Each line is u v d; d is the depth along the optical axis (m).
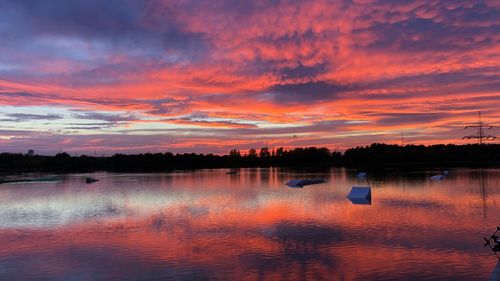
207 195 74.69
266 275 24.03
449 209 50.50
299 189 87.69
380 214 46.69
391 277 23.25
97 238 34.88
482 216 44.28
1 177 144.25
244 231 37.16
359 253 28.53
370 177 129.88
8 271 25.62
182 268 25.61
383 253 28.39
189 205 58.75
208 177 146.75
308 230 37.06
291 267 25.52
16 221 44.84
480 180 105.69
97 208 56.28
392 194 71.38
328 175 153.62
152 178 139.75
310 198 66.94
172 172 197.25
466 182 98.94
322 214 47.38
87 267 26.19
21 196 74.44
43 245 32.38
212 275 24.16
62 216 48.53
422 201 59.91
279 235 35.00
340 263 26.20
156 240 33.75
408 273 23.88
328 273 24.22
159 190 87.38
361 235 34.38
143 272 24.97
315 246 30.78
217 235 35.50
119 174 172.88
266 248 30.34
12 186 100.88
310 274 24.09
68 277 24.30
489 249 28.84
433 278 22.92
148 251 30.03
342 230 36.78
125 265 26.50
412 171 169.38
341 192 78.56
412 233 34.88
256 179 132.25
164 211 52.25
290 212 49.66
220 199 67.00
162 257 28.27
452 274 23.50
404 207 53.03
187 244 32.09
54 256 28.97
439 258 26.83
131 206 58.38
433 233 34.75
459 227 37.50
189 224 41.56
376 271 24.39
